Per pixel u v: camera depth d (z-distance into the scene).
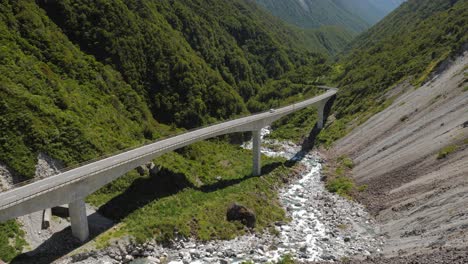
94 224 45.56
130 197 52.56
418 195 52.81
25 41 70.50
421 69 99.12
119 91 83.38
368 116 95.00
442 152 58.41
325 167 80.88
